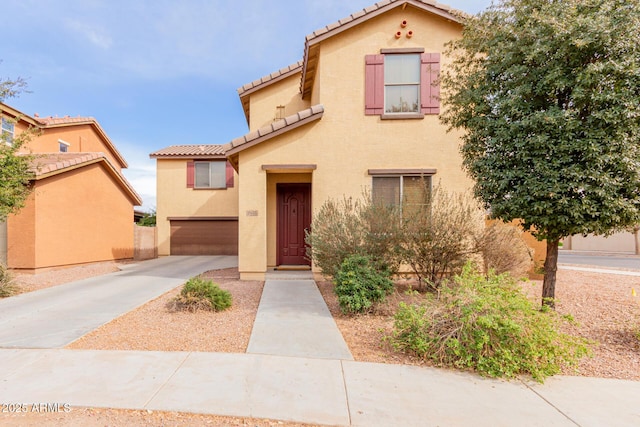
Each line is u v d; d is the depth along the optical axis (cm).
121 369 385
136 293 807
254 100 1337
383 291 619
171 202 1858
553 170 489
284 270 1052
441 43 956
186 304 641
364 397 330
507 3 565
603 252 2314
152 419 295
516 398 334
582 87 477
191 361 407
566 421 295
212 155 1847
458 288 487
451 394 339
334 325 552
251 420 294
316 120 952
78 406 312
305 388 346
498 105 555
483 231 774
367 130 954
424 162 947
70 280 1002
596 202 475
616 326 542
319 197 947
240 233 951
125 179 1575
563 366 408
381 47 960
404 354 438
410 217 756
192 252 1867
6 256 1103
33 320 582
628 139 446
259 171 952
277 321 570
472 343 397
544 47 493
